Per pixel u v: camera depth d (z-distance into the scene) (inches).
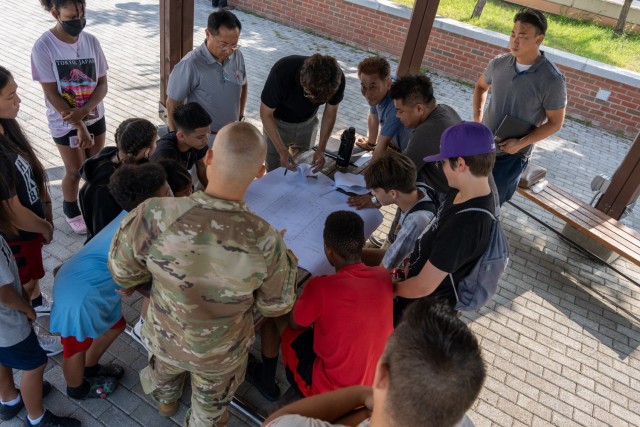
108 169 107.7
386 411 41.4
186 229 68.3
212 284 71.2
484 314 158.7
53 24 319.3
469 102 318.3
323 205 122.6
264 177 130.6
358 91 307.4
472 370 40.6
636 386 142.1
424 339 41.7
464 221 85.9
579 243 198.8
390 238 149.8
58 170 185.8
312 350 97.0
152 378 98.3
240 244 69.6
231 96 151.7
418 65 184.4
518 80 154.7
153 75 273.9
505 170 165.9
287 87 144.3
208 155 70.0
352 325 84.4
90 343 98.2
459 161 85.4
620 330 162.4
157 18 363.3
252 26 382.0
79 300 91.4
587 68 305.9
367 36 368.8
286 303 79.4
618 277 187.2
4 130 98.4
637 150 180.2
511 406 129.2
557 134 299.9
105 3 376.2
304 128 162.2
